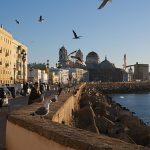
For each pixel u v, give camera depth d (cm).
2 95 3275
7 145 1262
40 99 2344
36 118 1127
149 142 2802
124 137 2728
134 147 596
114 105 7200
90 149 611
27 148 985
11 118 1207
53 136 780
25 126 1013
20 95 5647
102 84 18762
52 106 2091
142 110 8588
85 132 783
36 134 905
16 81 11956
